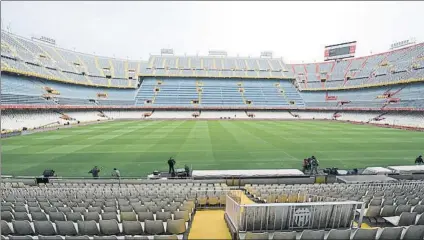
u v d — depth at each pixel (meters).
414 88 56.22
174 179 15.58
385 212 7.97
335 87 75.56
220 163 20.30
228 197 8.29
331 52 85.94
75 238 5.61
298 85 82.88
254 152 23.88
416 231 5.95
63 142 28.89
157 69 83.69
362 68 74.88
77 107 58.19
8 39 56.34
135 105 69.44
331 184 13.64
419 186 12.66
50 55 67.31
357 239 5.90
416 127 45.09
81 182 15.04
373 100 63.34
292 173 16.00
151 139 31.00
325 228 7.02
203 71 84.56
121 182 15.10
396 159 21.52
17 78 49.78
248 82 83.50
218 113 70.00
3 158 21.67
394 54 69.31
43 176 15.84
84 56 78.94
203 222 8.31
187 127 44.16
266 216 6.82
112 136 33.31
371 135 34.88
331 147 26.19
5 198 10.03
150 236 6.63
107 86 72.69
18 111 43.47
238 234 6.44
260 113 70.94
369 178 15.09
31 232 6.82
